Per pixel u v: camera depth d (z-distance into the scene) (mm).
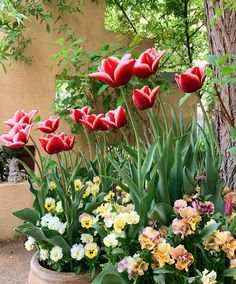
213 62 1373
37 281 1463
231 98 1621
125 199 1529
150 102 1221
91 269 1438
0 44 2486
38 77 2730
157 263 1157
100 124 1495
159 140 1316
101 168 1738
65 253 1506
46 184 1695
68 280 1418
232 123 1580
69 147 1543
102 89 2490
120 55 2656
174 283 1148
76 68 2736
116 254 1292
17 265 2328
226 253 1159
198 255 1206
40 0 2648
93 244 1431
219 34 1647
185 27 3307
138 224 1269
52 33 2756
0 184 2645
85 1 2848
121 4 3354
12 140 1481
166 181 1261
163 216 1225
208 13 1725
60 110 2713
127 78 1149
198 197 1253
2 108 2646
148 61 1202
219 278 1159
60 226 1520
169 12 3361
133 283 1171
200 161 1539
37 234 1463
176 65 3035
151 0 3305
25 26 2654
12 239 2682
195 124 1580
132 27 3400
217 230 1180
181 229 1134
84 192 1626
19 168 2898
